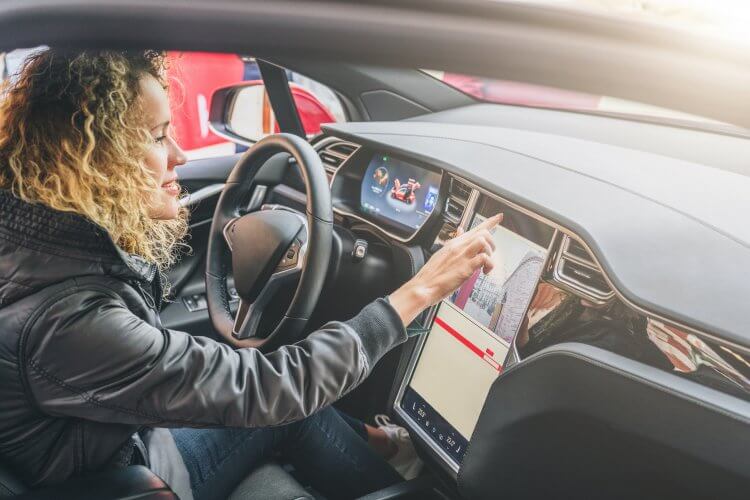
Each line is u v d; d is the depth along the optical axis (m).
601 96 0.40
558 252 1.14
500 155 1.37
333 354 0.86
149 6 0.36
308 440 1.36
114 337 0.73
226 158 2.11
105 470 0.84
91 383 0.73
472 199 1.34
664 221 1.04
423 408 1.53
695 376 0.94
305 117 2.20
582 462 1.09
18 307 0.71
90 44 0.39
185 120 2.22
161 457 1.05
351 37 0.37
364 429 1.62
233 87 2.22
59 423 0.79
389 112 1.94
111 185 0.76
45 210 0.71
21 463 0.79
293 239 1.20
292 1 0.36
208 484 1.18
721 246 0.97
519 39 0.37
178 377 0.76
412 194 1.52
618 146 1.41
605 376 0.94
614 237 1.03
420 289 0.95
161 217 0.93
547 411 1.04
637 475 1.04
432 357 1.50
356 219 1.64
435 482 1.42
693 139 1.37
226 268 1.38
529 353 1.21
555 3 0.39
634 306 0.94
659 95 0.39
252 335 1.27
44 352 0.71
